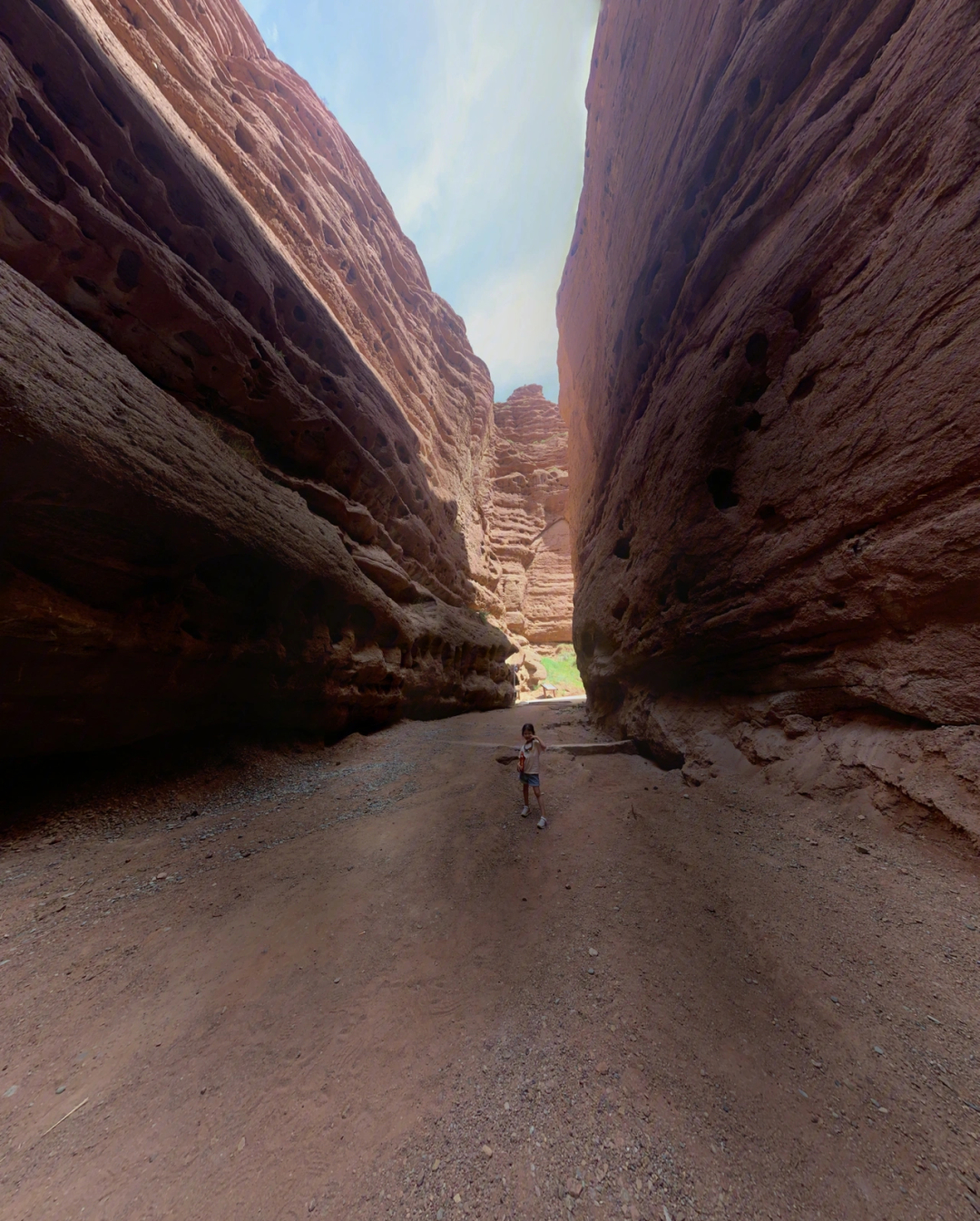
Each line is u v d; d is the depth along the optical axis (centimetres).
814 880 418
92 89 763
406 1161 220
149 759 764
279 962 363
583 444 1862
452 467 2695
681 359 891
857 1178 202
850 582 516
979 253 389
